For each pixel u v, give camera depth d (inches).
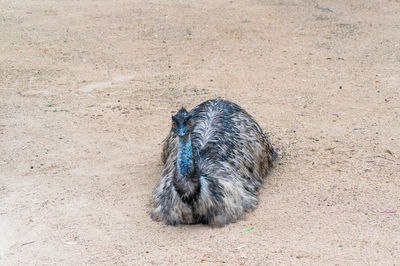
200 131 306.2
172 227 293.0
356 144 332.5
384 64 412.5
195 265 277.0
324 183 309.3
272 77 399.5
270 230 288.4
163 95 383.9
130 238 289.3
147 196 308.3
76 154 335.0
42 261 282.4
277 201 301.1
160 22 535.5
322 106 366.3
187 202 288.8
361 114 356.5
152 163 327.9
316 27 513.0
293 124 351.6
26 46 475.2
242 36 493.7
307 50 454.3
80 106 374.3
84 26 527.5
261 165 312.3
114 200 307.0
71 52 462.6
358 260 275.4
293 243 282.7
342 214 293.3
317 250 279.7
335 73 400.5
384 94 374.0
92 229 293.9
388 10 557.9
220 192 291.0
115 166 326.6
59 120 360.8
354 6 577.3
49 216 300.2
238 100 375.9
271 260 277.0
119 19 546.9
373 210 294.2
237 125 310.2
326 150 330.0
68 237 291.0
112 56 454.0
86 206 304.5
